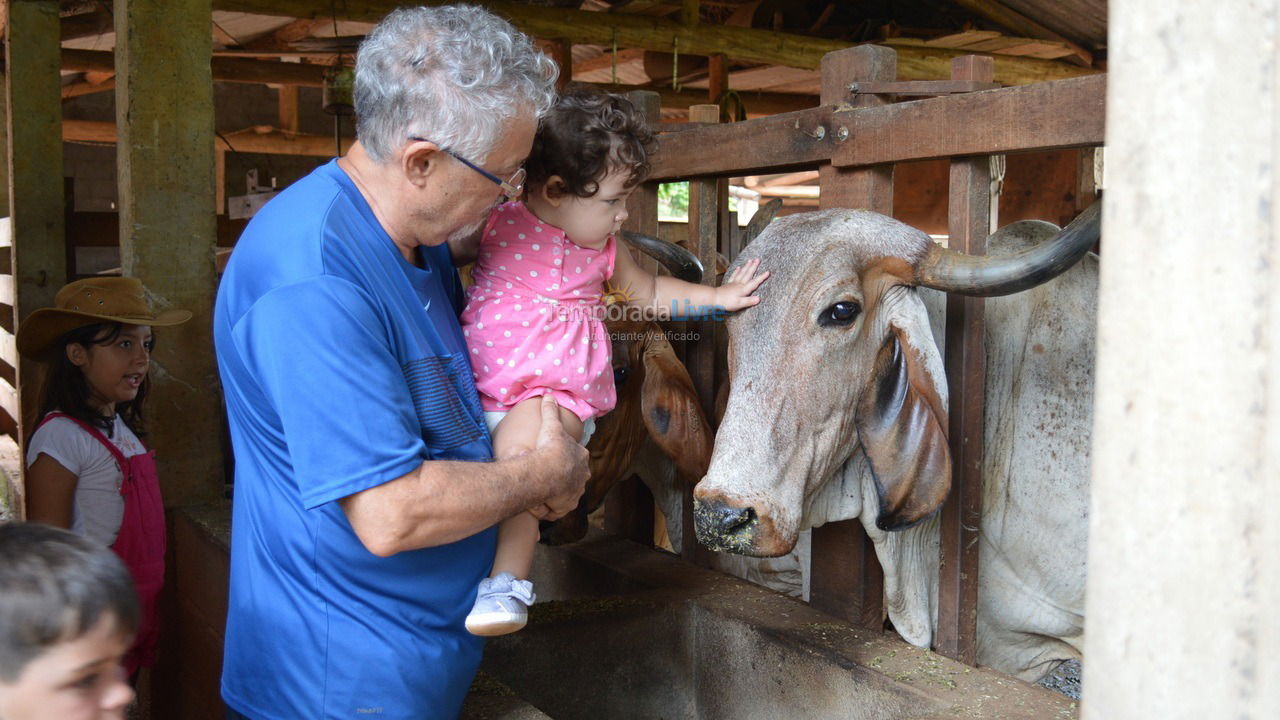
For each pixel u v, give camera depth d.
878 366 2.49
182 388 3.98
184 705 4.13
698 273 2.76
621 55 10.71
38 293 6.10
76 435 3.30
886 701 2.36
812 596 2.91
